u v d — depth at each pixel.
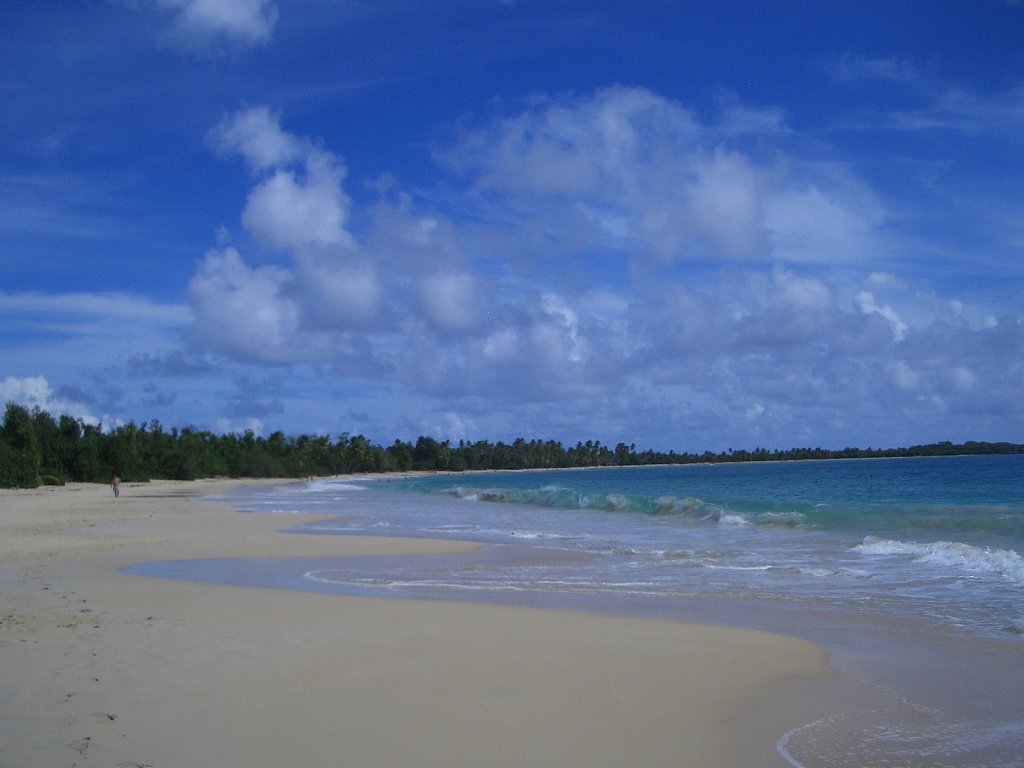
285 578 16.77
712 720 7.34
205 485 93.88
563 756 6.39
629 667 9.02
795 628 11.42
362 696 7.74
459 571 17.89
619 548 22.03
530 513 39.62
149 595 13.63
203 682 8.04
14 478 69.12
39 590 14.16
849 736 7.00
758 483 77.62
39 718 6.86
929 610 12.66
